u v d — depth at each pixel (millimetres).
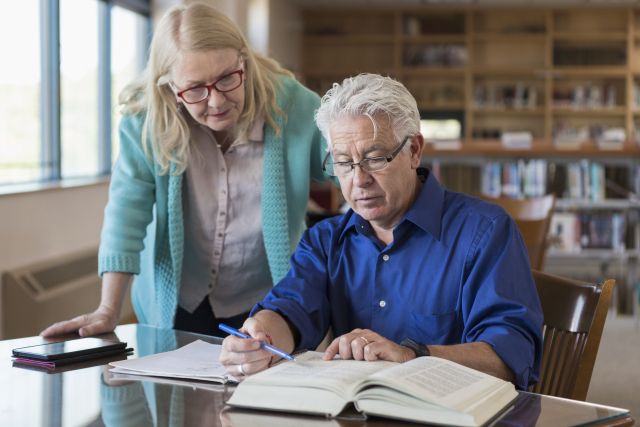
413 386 1222
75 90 5855
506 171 5781
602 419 1234
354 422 1229
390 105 1577
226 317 2334
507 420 1229
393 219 1703
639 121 10438
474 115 10797
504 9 10539
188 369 1552
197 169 2170
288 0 9945
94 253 5234
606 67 10375
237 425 1236
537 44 10656
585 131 10469
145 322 2363
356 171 1601
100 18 6305
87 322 1929
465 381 1289
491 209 1679
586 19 10609
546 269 5773
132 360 1633
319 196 5863
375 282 1731
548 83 10477
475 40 10742
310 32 10922
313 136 2207
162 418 1292
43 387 1480
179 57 1932
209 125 2002
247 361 1488
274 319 1661
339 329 1789
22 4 5043
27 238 4621
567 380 1735
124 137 2148
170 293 2217
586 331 1722
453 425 1184
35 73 5234
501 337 1498
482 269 1622
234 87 1962
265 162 2172
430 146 5922
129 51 6914
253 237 2240
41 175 5328
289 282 1788
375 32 10953
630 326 5469
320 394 1276
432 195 1694
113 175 2174
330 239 1821
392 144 1590
